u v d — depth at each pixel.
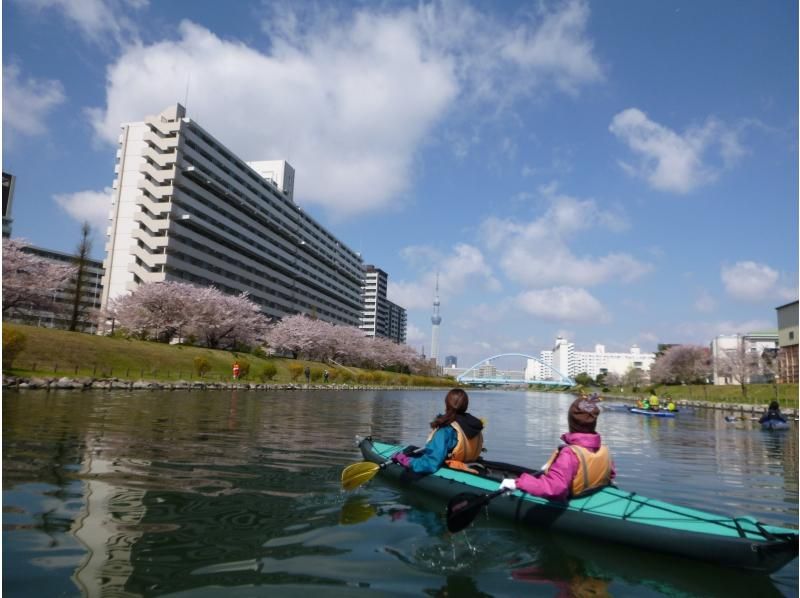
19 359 31.84
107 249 73.56
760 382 67.38
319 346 83.06
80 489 6.11
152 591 3.53
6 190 40.56
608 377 140.12
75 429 11.17
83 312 49.41
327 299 127.56
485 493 5.57
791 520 6.23
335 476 7.55
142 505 5.59
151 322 54.75
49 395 20.55
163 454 8.76
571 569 4.27
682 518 4.77
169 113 72.94
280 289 103.69
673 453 12.80
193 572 3.89
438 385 116.19
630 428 21.25
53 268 44.16
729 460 11.57
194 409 18.25
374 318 174.62
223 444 10.32
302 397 33.22
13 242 41.12
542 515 5.32
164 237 69.31
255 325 66.44
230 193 82.69
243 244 88.00
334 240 131.38
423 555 4.46
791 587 4.06
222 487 6.57
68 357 35.66
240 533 4.83
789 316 60.44
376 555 4.41
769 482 8.77
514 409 35.38
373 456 8.05
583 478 5.25
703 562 4.44
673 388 81.06
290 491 6.53
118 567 3.92
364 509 5.81
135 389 29.11
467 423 6.64
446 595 3.67
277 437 11.88
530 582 3.99
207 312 57.62
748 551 4.24
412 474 6.84
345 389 56.47
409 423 17.91
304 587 3.70
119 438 10.26
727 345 81.94
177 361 45.56
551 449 12.70
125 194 74.38
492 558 4.46
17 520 4.89
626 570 4.29
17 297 41.53
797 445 15.13
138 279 69.50
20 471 6.85
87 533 4.63
